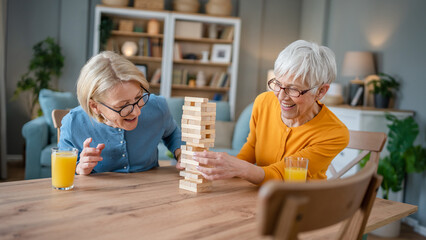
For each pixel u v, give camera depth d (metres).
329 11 4.78
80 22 5.13
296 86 1.24
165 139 1.63
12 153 5.15
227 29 5.32
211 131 1.19
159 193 1.14
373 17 3.86
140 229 0.85
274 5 5.70
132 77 1.13
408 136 2.89
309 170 1.35
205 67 5.53
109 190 1.14
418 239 2.91
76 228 0.83
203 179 1.18
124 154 1.40
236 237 0.83
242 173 1.20
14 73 5.09
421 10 3.21
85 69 1.16
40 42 4.93
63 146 1.38
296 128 1.41
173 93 5.51
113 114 1.16
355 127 3.16
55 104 3.76
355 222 0.81
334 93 3.75
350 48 4.25
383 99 3.35
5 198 1.02
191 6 5.09
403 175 3.00
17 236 0.77
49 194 1.07
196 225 0.89
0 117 4.12
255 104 1.55
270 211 0.51
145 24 5.34
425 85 3.13
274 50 5.75
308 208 0.55
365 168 0.77
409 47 3.33
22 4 5.05
